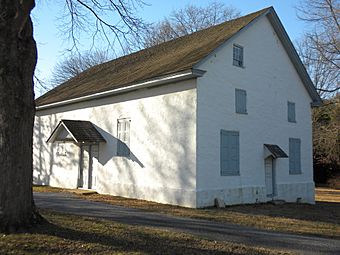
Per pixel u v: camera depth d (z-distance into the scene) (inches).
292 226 450.6
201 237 344.2
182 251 289.3
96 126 781.9
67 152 861.8
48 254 256.8
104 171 748.0
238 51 674.8
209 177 585.6
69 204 549.3
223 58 634.2
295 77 808.9
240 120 652.7
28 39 307.9
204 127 585.6
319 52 1049.5
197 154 570.3
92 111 797.2
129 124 699.4
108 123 749.9
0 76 289.7
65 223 349.4
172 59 682.2
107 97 759.1
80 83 958.4
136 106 686.5
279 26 745.6
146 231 348.2
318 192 1177.4
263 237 368.2
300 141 802.2
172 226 396.5
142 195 651.5
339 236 403.2
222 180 607.2
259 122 695.1
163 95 634.2
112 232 330.0
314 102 854.5
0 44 291.1
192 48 695.1
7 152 289.0
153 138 644.1
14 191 292.4
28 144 303.4
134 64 845.2
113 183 719.7
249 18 714.8
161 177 621.0
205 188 577.6
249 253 297.3
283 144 753.0
